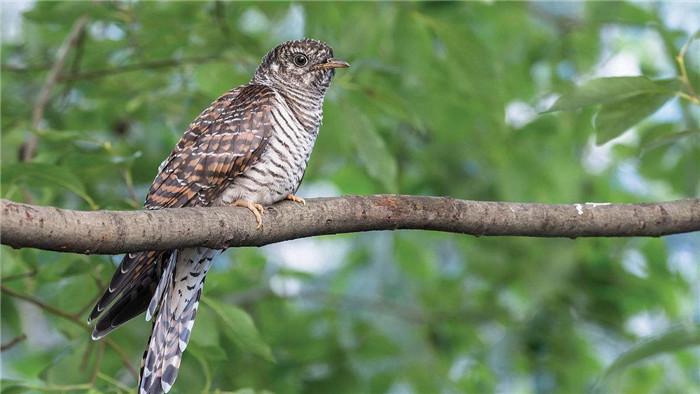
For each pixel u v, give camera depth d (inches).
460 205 287.7
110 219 227.9
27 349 522.9
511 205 291.7
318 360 510.9
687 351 551.5
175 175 326.0
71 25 454.9
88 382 347.6
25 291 370.9
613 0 500.1
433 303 571.8
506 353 550.3
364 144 374.6
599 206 294.0
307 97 355.3
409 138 553.6
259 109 332.2
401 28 418.9
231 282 444.5
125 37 440.1
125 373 445.4
